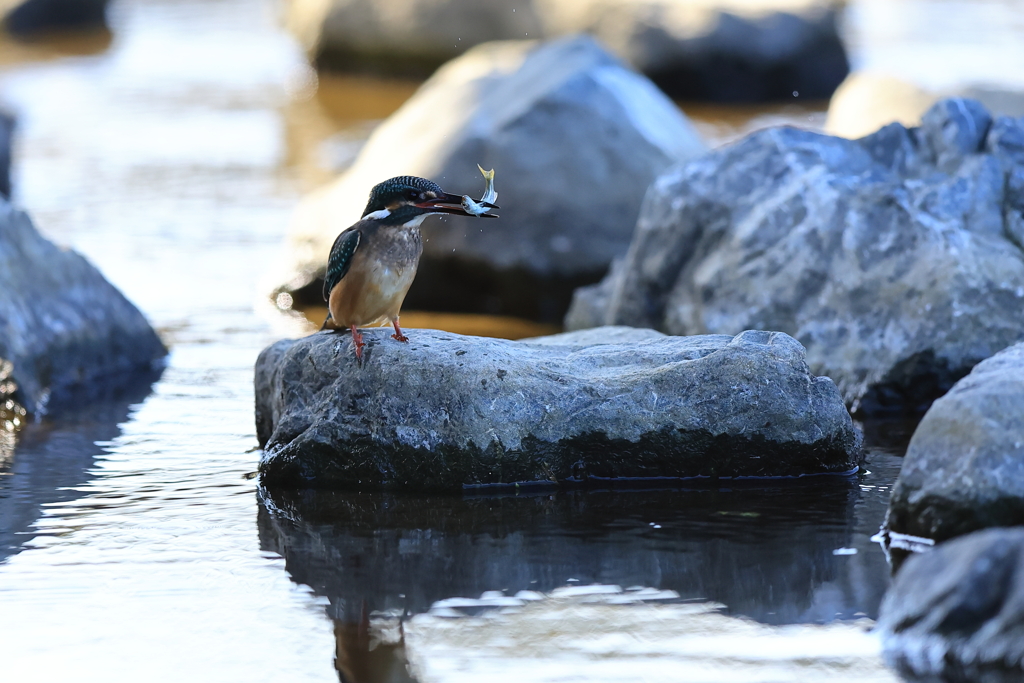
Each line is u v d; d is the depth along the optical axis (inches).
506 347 397.7
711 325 505.7
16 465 415.5
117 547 339.3
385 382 382.3
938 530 319.0
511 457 381.7
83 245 757.3
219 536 346.9
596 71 691.4
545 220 643.5
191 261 730.2
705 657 269.3
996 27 1546.5
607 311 569.0
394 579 315.0
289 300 664.4
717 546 331.9
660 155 664.4
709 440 383.2
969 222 484.7
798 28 1279.5
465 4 1359.5
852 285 484.4
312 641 281.9
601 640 278.5
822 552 325.7
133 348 551.5
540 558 326.3
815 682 256.5
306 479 388.2
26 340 503.2
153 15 1843.0
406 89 1370.6
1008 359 346.3
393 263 369.1
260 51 1571.1
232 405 487.5
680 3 1298.0
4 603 303.7
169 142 1071.0
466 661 270.5
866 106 773.9
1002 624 257.1
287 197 887.1
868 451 420.8
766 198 516.7
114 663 273.4
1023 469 308.7
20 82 1343.5
